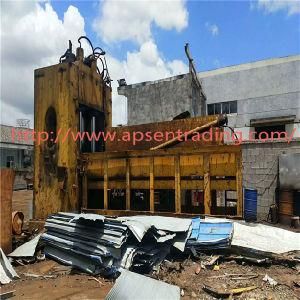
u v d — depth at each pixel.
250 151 11.83
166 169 6.84
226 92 22.58
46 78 7.88
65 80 7.59
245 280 4.79
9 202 6.22
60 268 5.58
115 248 5.09
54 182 7.54
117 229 5.20
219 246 5.70
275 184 11.34
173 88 19.00
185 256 5.73
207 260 5.51
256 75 21.67
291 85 20.62
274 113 21.05
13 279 5.11
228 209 6.98
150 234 5.34
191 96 18.53
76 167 7.58
